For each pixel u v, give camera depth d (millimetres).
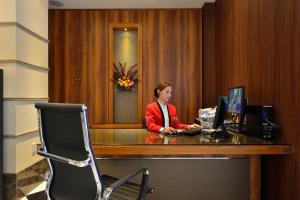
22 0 2818
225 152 1979
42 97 3361
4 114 2686
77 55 4996
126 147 1993
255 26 2773
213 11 4746
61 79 4992
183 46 4977
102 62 5000
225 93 4035
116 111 5117
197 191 2277
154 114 3111
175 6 4879
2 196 2654
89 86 4996
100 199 1432
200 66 4965
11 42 2670
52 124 1556
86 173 1496
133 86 5086
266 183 2459
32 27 3076
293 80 1970
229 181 2266
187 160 2270
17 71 2715
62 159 1494
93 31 4988
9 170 2703
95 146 1992
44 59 3443
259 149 1990
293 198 1971
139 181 2256
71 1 4586
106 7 4895
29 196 2854
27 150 2943
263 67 2547
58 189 1674
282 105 2143
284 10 2113
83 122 1352
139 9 4973
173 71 4988
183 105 4980
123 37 5141
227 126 2752
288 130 2039
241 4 3260
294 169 1956
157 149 1984
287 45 2062
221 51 4293
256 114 2320
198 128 2656
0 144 2604
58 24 4980
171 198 2275
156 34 4980
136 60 5117
